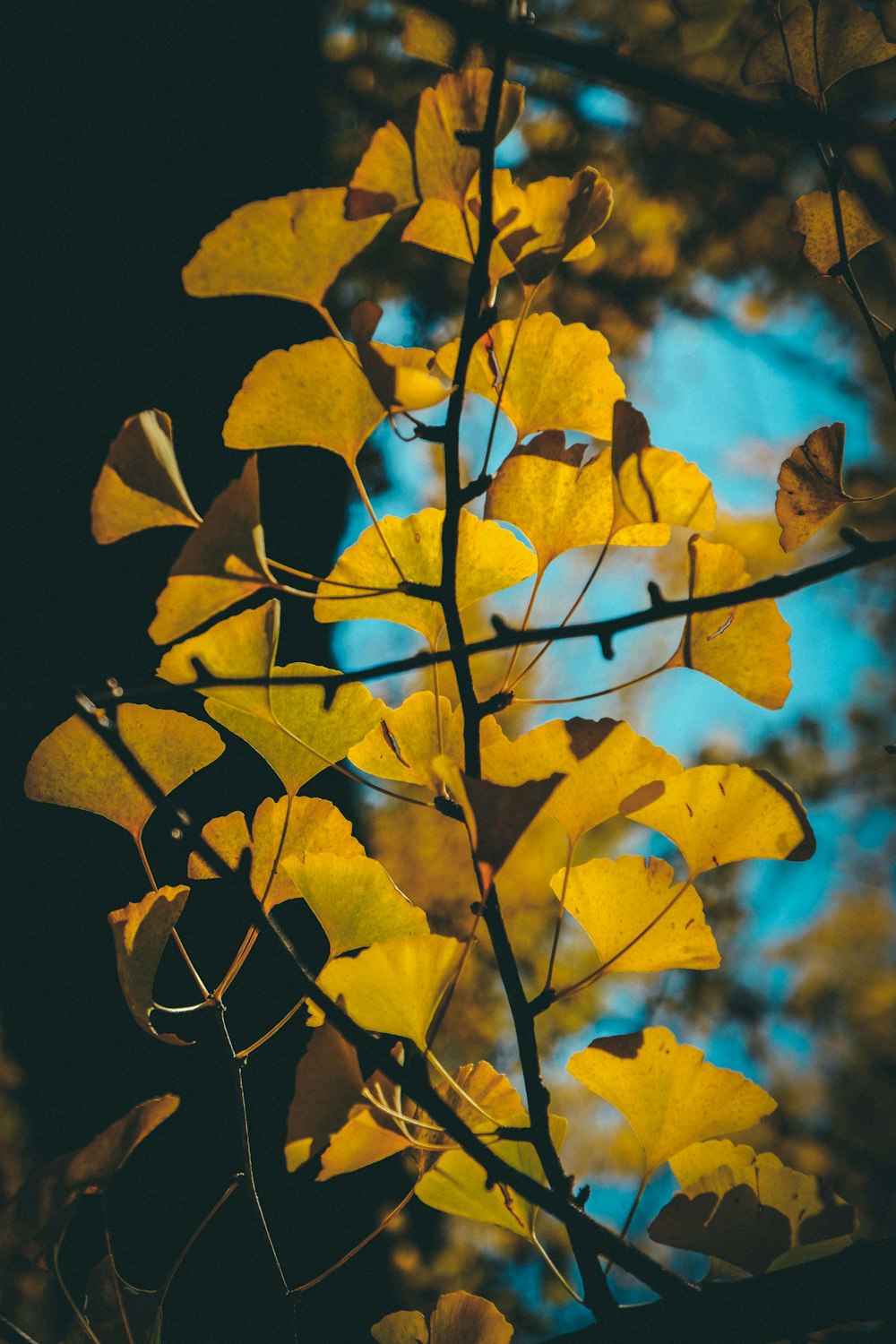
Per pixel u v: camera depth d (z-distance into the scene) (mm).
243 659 963
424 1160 991
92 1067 1334
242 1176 974
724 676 983
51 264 1556
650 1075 1002
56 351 1521
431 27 947
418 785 1001
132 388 1551
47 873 1370
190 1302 1291
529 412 984
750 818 985
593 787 974
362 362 910
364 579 997
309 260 938
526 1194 923
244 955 977
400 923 1006
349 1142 948
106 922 1386
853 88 1026
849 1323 945
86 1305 972
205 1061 1329
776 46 1002
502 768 971
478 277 912
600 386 980
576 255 956
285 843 1010
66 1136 1320
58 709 935
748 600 934
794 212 1009
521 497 991
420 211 936
